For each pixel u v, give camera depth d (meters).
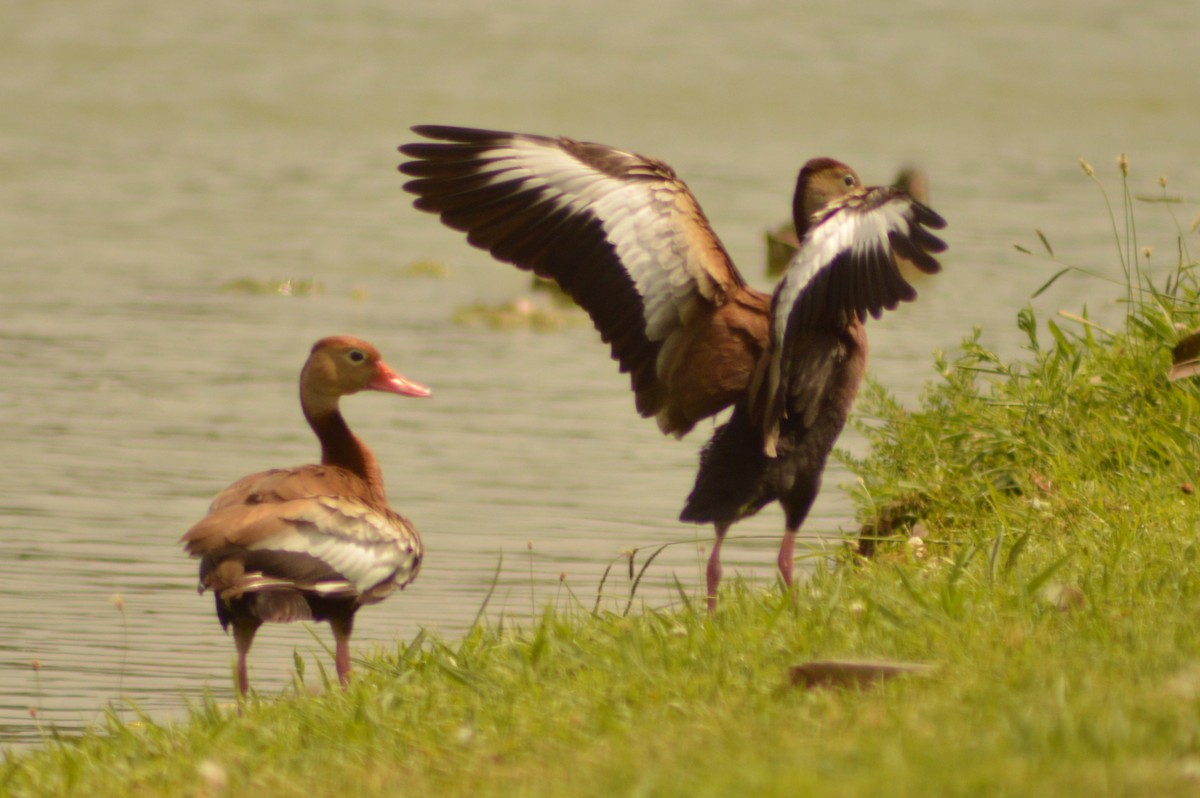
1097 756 6.19
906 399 20.47
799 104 55.75
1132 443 11.98
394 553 10.76
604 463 18.73
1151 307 13.33
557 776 6.85
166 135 47.50
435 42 64.88
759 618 9.28
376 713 8.40
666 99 55.81
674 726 7.41
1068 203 37.66
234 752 8.16
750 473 9.88
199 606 13.46
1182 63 66.56
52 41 61.91
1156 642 7.68
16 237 32.62
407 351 24.78
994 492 11.80
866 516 13.12
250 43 63.44
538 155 9.77
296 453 18.83
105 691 11.31
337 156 44.88
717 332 9.77
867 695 7.48
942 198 38.12
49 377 22.22
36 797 7.91
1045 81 61.91
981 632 8.29
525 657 9.03
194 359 23.66
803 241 9.23
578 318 27.70
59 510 16.25
